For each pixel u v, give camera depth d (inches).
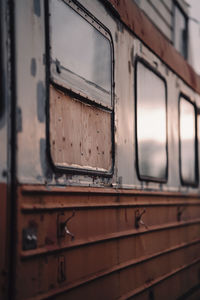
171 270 177.8
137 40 148.6
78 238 105.4
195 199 223.0
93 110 115.3
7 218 80.8
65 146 100.3
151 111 160.9
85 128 110.4
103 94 121.1
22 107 85.2
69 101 102.6
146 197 152.6
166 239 173.9
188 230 207.9
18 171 83.2
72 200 102.7
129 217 137.2
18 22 85.4
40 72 91.4
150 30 162.9
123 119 135.0
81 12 109.0
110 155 125.1
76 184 104.7
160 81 172.1
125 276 132.2
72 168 102.6
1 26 81.6
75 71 105.3
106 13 123.8
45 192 90.9
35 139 88.8
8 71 82.7
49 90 93.9
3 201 79.9
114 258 124.9
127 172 136.9
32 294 86.4
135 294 137.3
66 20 101.9
